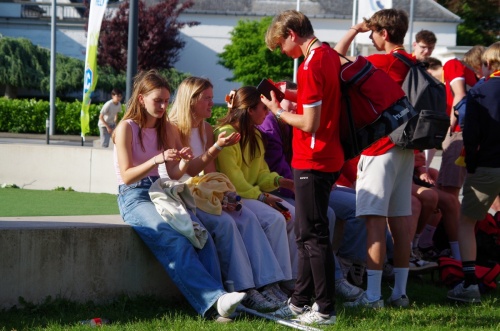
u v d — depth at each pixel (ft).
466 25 256.11
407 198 30.81
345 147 27.43
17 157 63.00
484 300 32.81
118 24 216.54
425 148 29.45
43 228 26.96
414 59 31.81
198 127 31.99
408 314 29.19
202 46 262.06
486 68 33.42
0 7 251.60
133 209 28.86
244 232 29.73
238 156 32.27
